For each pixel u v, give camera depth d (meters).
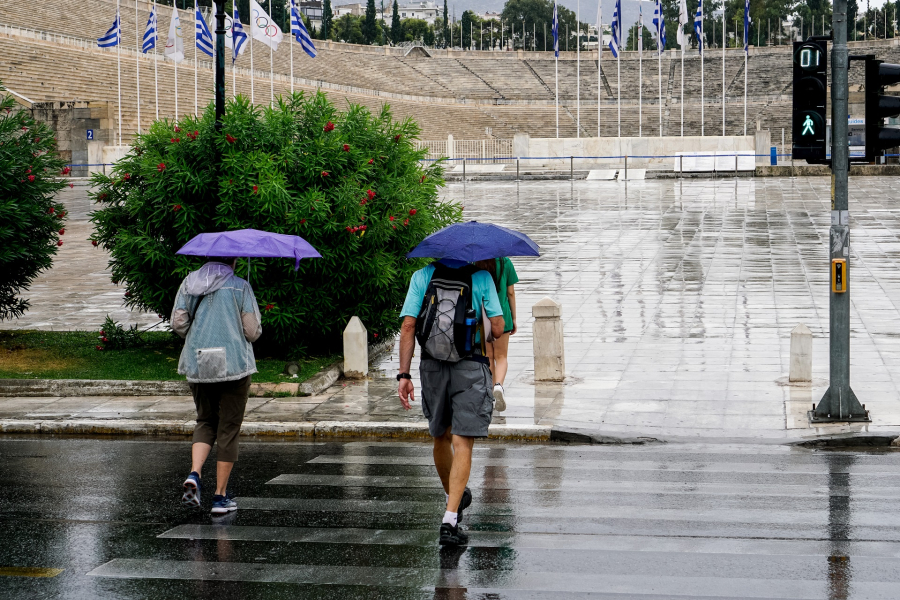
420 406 14.02
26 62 66.75
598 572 7.17
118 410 13.85
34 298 24.25
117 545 7.96
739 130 98.88
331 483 10.09
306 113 16.98
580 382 15.28
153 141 16.59
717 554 7.57
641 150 65.50
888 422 12.43
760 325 19.41
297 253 9.24
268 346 16.92
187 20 96.62
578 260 28.62
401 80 110.75
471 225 8.27
